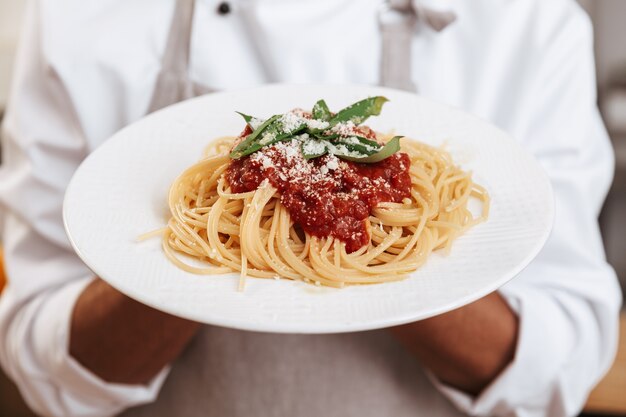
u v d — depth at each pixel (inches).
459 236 20.0
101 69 29.1
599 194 30.0
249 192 20.8
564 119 29.5
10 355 30.0
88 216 20.3
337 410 31.0
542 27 29.7
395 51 29.3
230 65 29.7
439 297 17.7
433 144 23.6
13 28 49.7
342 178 20.5
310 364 30.4
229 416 31.2
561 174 28.9
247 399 31.0
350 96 25.0
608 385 37.5
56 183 29.7
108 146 22.7
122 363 27.3
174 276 18.8
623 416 41.6
